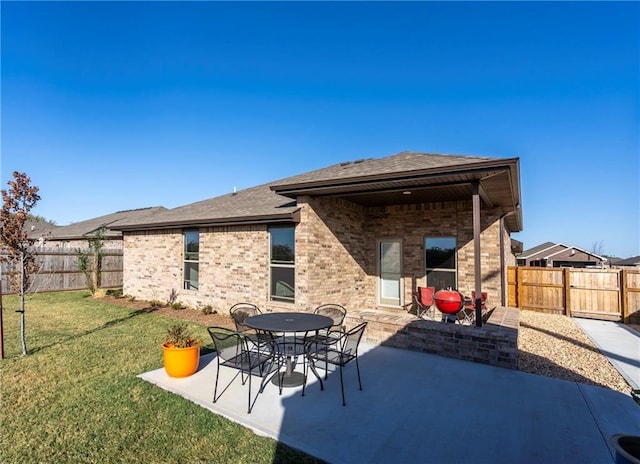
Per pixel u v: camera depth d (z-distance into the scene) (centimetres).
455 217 1005
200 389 478
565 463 315
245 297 1023
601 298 1083
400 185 750
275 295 968
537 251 3616
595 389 488
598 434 366
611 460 320
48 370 550
